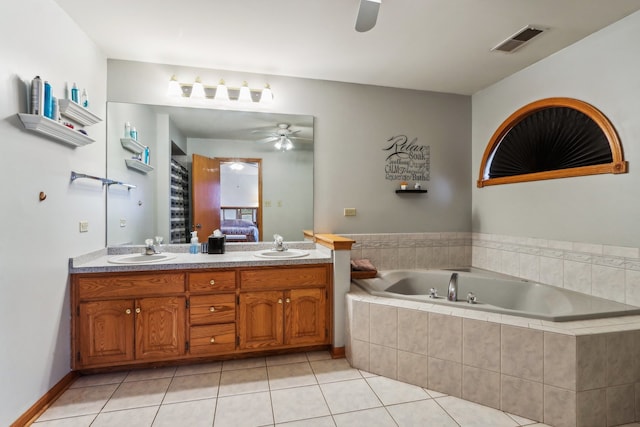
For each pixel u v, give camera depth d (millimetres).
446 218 3432
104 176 2590
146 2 1918
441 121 3412
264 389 2047
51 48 1860
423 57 2633
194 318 2297
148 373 2246
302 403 1900
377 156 3256
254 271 2398
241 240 2949
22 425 1630
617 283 2137
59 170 1941
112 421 1729
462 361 1948
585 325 1798
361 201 3223
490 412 1826
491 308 2014
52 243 1882
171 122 2789
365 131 3223
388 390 2041
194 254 2695
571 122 2459
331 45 2445
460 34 2285
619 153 2107
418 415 1793
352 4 1945
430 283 3084
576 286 2398
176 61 2709
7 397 1522
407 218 3348
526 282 2695
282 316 2455
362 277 2889
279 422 1729
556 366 1704
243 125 2936
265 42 2398
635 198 2039
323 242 2770
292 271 2467
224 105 2893
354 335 2320
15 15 1557
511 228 2986
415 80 3107
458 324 1959
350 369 2311
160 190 2771
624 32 2084
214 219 2893
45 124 1685
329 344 2570
